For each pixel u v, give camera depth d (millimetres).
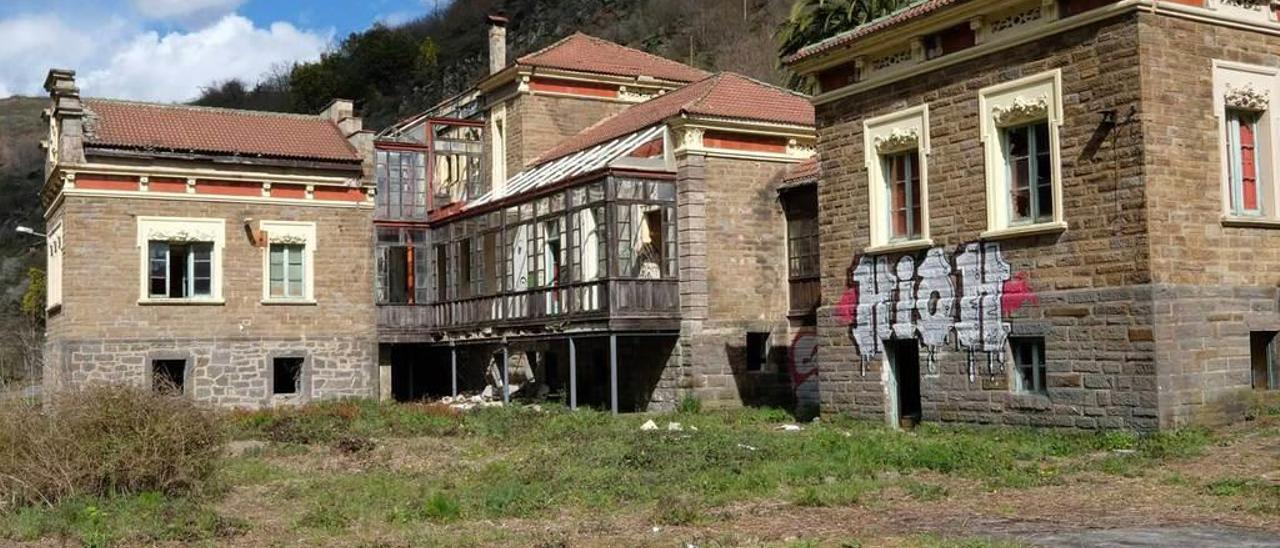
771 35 62531
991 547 9297
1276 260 16891
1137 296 15539
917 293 19062
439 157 35344
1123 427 15688
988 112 17766
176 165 29812
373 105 88125
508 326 28625
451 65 86875
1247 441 14711
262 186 30844
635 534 10812
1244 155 16938
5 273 76250
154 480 13578
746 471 14273
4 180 91938
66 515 12055
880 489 12938
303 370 31125
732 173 26578
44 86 29891
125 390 13664
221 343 30141
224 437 14516
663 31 71000
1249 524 10289
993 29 17672
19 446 12930
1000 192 17688
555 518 12000
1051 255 16812
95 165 28812
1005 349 17469
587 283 25672
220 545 10938
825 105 21047
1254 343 16750
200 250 30312
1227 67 16453
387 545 10641
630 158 26078
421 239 33094
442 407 26562
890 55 19625
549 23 81625
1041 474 13555
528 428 21484
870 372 20016
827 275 21031
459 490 13867
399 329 32406
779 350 26922
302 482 15414
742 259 26578
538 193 27594
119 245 29188
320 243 31594
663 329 25688
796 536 10406
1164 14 15844
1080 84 16375
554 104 34062
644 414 24875
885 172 20000
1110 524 10500
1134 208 15617
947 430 18109
